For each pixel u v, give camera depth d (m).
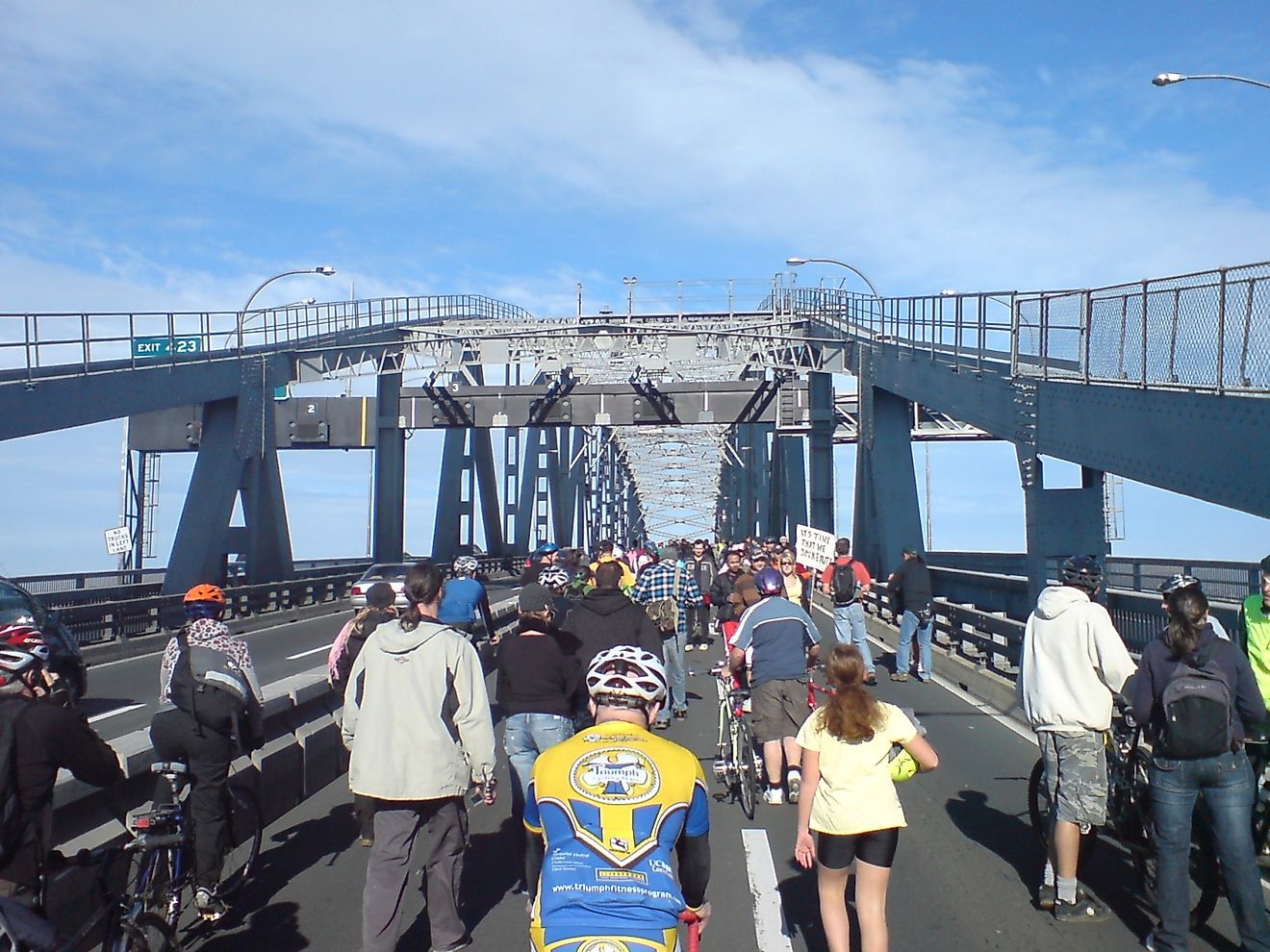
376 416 46.84
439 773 6.00
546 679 7.40
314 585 39.16
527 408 45.53
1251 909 6.04
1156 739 6.23
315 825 9.16
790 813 9.77
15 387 23.28
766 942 6.54
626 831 3.80
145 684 19.84
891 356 29.52
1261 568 6.96
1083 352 17.73
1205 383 14.00
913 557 18.05
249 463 37.53
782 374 43.97
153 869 5.98
